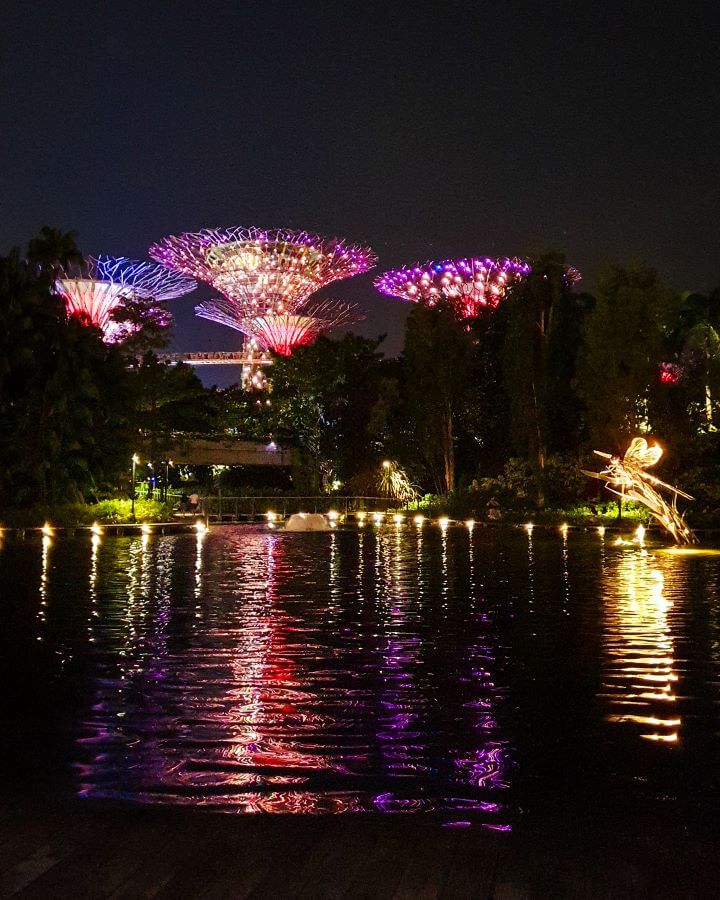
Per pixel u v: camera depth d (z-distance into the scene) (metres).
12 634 12.54
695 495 33.00
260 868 4.84
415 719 8.09
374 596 16.66
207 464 63.06
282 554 26.84
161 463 59.12
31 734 7.65
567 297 43.88
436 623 13.41
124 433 44.41
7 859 4.96
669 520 27.64
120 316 52.00
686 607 14.94
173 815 5.70
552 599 16.05
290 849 5.11
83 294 58.09
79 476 42.59
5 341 39.75
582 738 7.45
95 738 7.52
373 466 57.28
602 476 28.23
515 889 4.59
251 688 9.27
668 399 35.53
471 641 11.89
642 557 24.72
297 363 60.69
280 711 8.37
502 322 52.41
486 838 5.30
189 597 16.62
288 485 65.94
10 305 40.06
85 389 41.00
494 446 51.66
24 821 5.56
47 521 36.34
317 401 61.19
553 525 37.50
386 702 8.68
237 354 86.94
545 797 6.07
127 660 10.71
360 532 38.12
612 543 30.02
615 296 36.31
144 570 21.94
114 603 15.82
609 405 35.78
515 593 16.97
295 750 7.18
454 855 5.03
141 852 5.06
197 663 10.54
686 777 6.48
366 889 4.59
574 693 8.98
